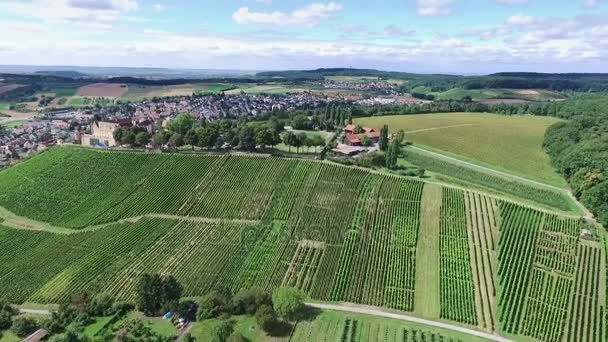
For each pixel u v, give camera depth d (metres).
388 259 113.94
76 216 149.75
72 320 96.19
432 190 146.12
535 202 144.38
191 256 121.19
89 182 168.12
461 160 186.12
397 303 98.44
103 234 136.00
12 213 156.38
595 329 89.38
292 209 140.62
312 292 102.94
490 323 91.88
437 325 91.25
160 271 115.12
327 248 120.19
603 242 118.31
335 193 146.75
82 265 121.25
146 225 138.75
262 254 119.94
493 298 99.38
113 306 98.44
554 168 179.88
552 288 101.62
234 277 111.31
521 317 93.12
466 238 121.06
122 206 151.25
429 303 98.38
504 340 86.88
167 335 89.19
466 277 106.50
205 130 187.50
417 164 178.88
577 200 146.75
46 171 178.62
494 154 196.00
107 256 124.50
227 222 138.00
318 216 135.38
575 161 161.00
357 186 149.88
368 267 111.12
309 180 155.12
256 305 94.56
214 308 94.88
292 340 86.25
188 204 148.75
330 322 91.75
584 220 128.75
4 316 97.31
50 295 109.88
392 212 134.38
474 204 137.25
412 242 120.12
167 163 173.62
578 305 96.06
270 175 160.38
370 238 123.00
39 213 154.25
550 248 115.94
